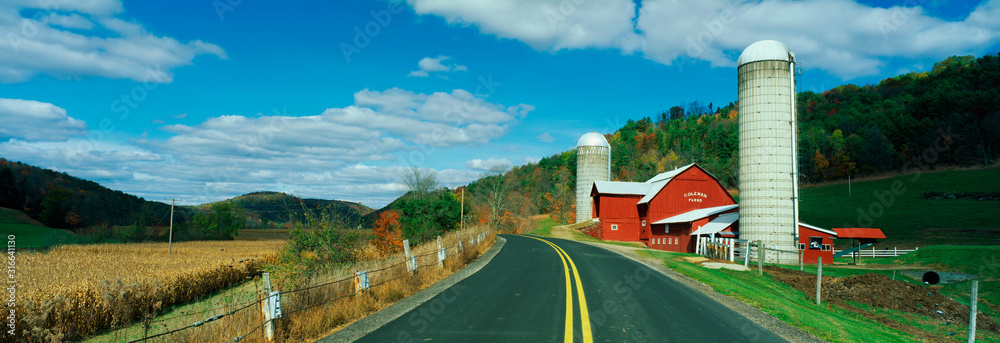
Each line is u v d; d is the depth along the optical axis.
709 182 51.88
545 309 10.53
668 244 46.72
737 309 11.14
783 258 34.09
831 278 21.52
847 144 115.81
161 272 18.12
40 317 10.48
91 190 90.56
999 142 106.62
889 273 29.27
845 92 152.25
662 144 148.12
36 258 27.05
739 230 36.53
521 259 23.19
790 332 8.93
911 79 147.62
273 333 7.98
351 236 18.00
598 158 77.00
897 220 70.38
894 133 115.56
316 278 12.34
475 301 11.60
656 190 52.66
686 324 9.26
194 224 69.12
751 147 35.47
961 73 129.38
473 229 35.16
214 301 16.52
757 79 35.31
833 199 92.38
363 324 9.27
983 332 14.65
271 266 16.70
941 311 17.16
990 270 29.52
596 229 60.06
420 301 11.79
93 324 12.20
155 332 11.21
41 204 75.50
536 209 107.50
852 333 9.95
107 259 26.56
